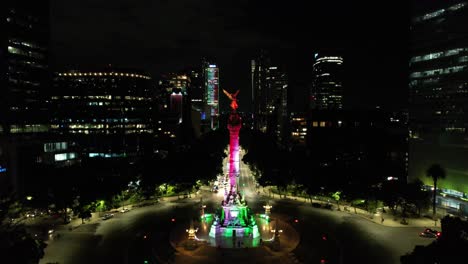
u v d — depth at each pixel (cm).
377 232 11756
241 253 9962
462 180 13775
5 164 14962
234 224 11444
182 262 9519
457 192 14025
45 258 9688
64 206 12850
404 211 13425
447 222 8144
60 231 11919
